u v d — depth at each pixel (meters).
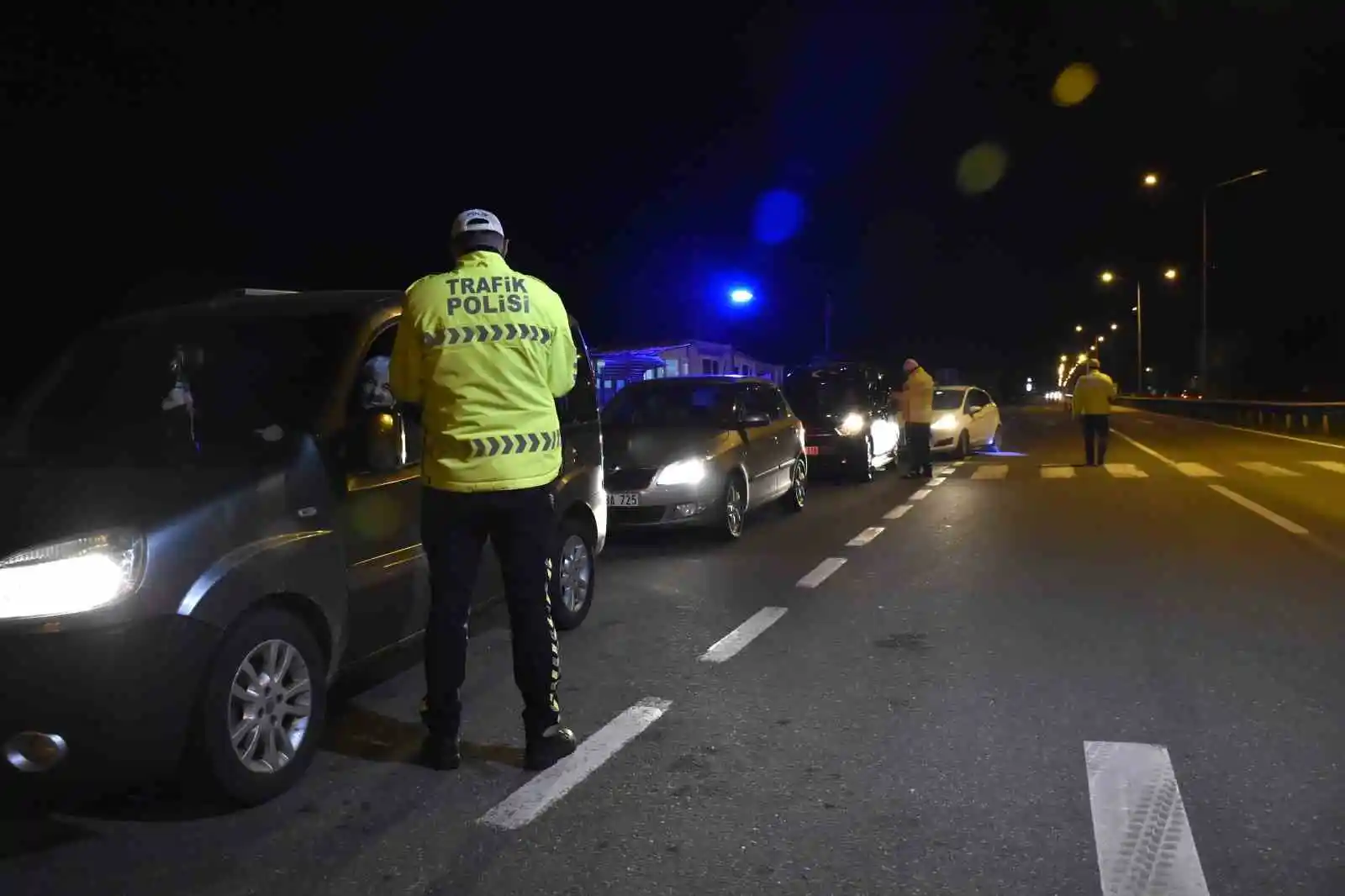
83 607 3.73
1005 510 12.94
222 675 4.09
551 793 4.42
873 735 5.07
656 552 10.31
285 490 4.49
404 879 3.70
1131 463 19.45
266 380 5.12
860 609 7.74
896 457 19.34
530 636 4.66
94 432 5.14
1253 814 4.12
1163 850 3.84
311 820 4.18
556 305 4.71
